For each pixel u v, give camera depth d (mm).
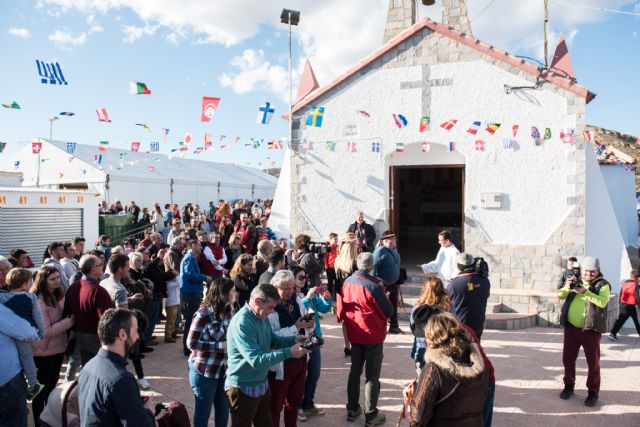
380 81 10617
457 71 9992
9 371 3713
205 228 13805
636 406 5238
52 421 2959
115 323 2650
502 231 9727
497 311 9047
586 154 9992
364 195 10836
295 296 4641
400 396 5527
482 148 9820
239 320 3523
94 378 2559
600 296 5145
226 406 4031
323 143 11125
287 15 10570
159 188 21797
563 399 5434
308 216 11266
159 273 7445
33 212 12086
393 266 7086
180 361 6750
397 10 11867
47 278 4750
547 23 9391
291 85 11242
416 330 3811
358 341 4730
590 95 9414
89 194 13445
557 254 9320
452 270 7195
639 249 14992
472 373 2715
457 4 11484
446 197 18078
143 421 2514
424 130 10250
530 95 9469
